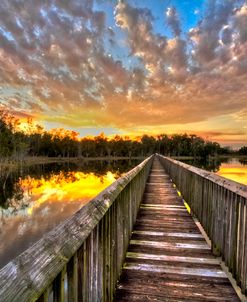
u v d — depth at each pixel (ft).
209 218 10.50
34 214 32.45
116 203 7.30
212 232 9.78
